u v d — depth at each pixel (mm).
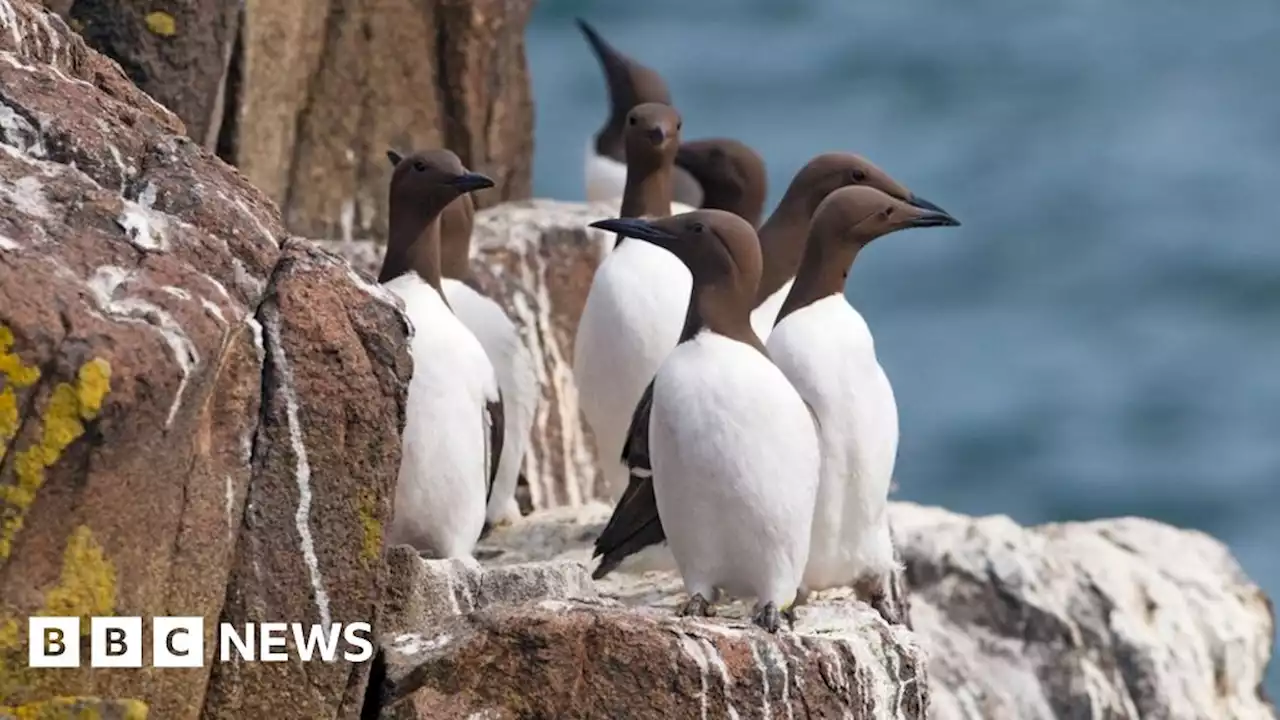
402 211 13648
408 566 11117
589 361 15375
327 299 10438
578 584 11984
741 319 12383
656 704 10562
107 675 9500
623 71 23641
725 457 11898
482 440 12906
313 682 10352
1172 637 17141
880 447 13406
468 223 16562
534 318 18578
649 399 13070
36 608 9211
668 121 16422
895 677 11844
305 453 10305
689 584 12242
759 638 10922
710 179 17750
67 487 9180
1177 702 16797
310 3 18906
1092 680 16797
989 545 17250
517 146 21484
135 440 9305
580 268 19016
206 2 15641
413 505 12727
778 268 15367
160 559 9641
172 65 15594
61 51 11547
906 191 15359
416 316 12891
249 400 10102
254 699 10258
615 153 23562
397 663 10555
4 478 9055
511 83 21250
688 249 12406
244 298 10227
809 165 15469
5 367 9031
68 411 9078
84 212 9930
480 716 10461
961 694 16562
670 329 15094
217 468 9984
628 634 10570
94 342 9156
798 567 12172
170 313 9523
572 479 18547
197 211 10484
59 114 10609
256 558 10227
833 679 11133
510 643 10508
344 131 19547
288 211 19250
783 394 12039
